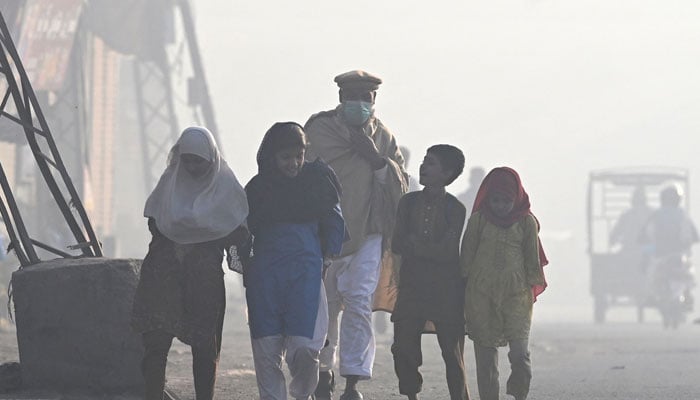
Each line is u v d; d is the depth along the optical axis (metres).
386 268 25.23
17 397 22.59
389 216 25.09
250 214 19.75
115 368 22.86
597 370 37.59
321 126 25.34
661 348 51.16
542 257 22.19
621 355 46.12
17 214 25.00
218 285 18.94
